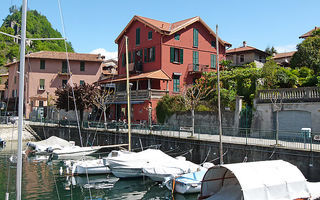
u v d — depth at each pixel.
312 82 26.95
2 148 34.56
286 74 28.28
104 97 37.53
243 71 31.03
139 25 41.22
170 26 41.56
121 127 32.38
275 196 12.05
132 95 36.16
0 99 66.38
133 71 40.25
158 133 26.98
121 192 17.50
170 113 31.72
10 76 57.88
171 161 20.23
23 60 8.66
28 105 52.31
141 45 40.75
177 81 38.59
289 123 22.77
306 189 12.77
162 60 37.44
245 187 11.64
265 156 17.98
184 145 23.28
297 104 22.30
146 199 16.14
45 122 42.81
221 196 13.67
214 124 27.69
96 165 21.59
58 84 54.28
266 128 23.88
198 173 17.50
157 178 19.17
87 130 35.03
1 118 43.44
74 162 23.80
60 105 38.00
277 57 51.38
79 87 37.56
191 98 30.75
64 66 54.84
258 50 48.41
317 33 37.66
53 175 21.36
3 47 101.44
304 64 32.38
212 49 42.34
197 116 29.09
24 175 21.19
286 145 18.06
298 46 34.72
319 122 21.11
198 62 40.72
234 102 28.50
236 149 19.55
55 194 16.86
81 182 19.67
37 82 53.25
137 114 35.38
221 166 12.89
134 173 20.17
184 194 16.33
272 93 23.92
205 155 21.50
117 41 45.19
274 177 12.37
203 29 41.62
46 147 30.53
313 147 17.09
